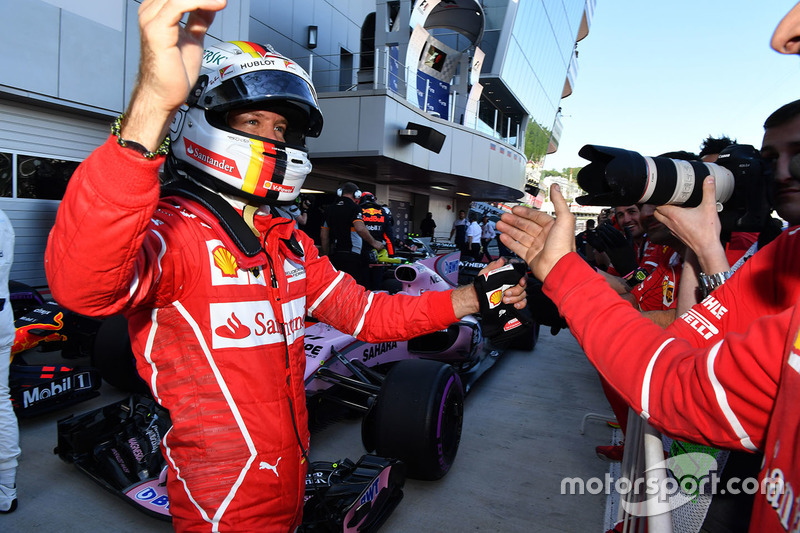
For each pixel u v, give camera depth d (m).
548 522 2.49
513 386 4.62
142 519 2.39
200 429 1.01
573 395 4.41
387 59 11.20
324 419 3.43
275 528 1.07
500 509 2.59
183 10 0.70
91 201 0.73
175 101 0.74
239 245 1.04
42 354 4.84
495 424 3.71
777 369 0.58
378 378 3.12
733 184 1.20
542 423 3.76
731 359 0.62
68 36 6.38
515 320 1.32
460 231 15.21
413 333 1.37
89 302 0.81
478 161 15.95
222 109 1.12
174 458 1.04
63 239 0.76
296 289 1.21
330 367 3.09
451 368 2.83
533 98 25.38
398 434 2.58
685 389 0.68
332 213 5.77
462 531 2.39
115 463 2.53
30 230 6.45
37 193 6.50
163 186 1.14
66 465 2.83
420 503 2.62
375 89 10.96
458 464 3.07
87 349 4.46
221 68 1.14
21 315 4.29
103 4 6.75
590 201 1.06
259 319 1.08
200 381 1.01
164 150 0.78
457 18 13.83
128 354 3.67
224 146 1.10
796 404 0.54
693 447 1.13
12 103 6.16
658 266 2.31
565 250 0.90
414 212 20.20
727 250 1.84
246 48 1.22
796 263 0.92
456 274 5.27
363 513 2.09
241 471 1.02
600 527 2.46
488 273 1.33
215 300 1.02
